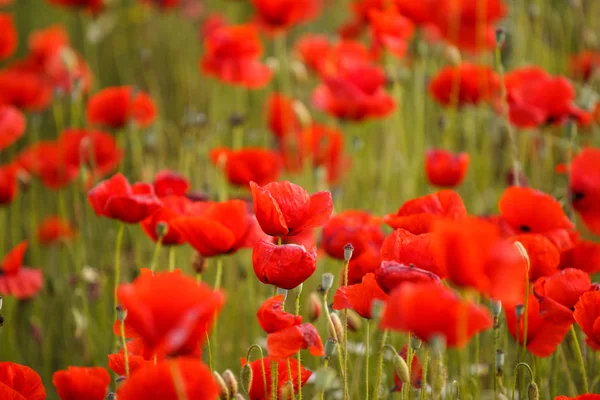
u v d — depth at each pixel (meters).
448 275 1.64
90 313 4.20
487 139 4.85
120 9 7.97
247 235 2.58
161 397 1.59
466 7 4.60
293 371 2.22
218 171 4.23
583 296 2.12
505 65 4.97
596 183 3.04
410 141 5.28
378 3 5.09
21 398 2.03
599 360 2.73
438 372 2.14
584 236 4.02
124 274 4.33
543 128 3.82
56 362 4.19
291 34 7.82
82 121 6.22
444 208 2.42
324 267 3.94
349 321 2.98
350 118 4.36
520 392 2.47
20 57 7.95
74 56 5.34
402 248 2.02
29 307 4.31
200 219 2.46
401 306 1.49
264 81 4.73
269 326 1.96
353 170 4.90
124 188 2.75
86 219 5.04
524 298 2.27
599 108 4.23
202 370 1.57
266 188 2.29
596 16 5.44
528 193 2.54
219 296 1.50
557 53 5.52
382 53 5.44
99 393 2.30
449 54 4.18
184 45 7.73
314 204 2.36
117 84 7.51
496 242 1.54
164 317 1.49
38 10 8.27
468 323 1.50
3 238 4.89
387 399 2.97
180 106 6.68
